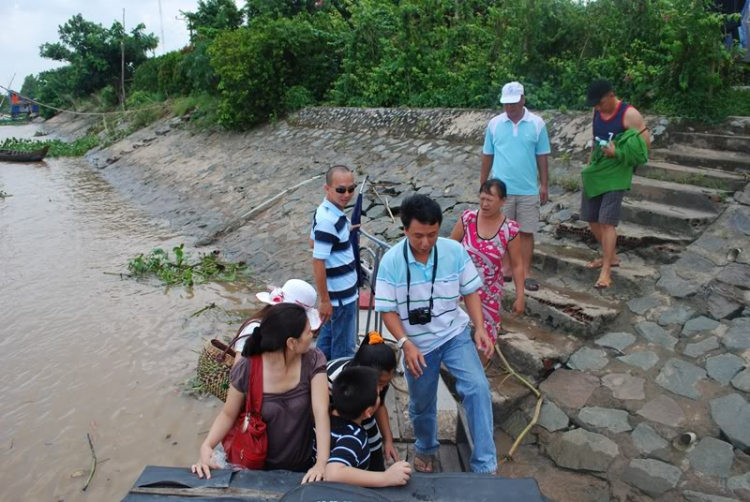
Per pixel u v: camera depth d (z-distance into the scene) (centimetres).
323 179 1080
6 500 436
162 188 1538
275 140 1463
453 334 328
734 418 388
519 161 532
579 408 435
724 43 867
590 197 523
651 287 515
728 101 736
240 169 1389
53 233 1207
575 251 600
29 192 1683
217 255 978
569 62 882
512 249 411
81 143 2636
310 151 1267
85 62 3666
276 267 881
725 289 484
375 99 1294
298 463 299
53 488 448
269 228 1014
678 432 393
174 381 594
